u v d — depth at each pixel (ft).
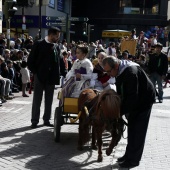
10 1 46.11
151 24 152.46
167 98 49.52
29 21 110.11
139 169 19.12
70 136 26.11
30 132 26.71
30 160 20.45
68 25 69.87
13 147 22.80
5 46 52.49
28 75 44.19
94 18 154.10
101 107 18.02
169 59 76.28
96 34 154.92
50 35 27.66
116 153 21.97
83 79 24.86
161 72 44.06
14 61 48.96
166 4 151.84
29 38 64.03
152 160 21.02
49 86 28.27
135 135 18.99
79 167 19.52
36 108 28.07
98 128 19.06
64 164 19.95
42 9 109.40
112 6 152.87
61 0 127.65
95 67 25.14
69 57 61.00
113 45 68.08
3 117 31.73
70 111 23.54
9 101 40.63
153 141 25.35
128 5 152.15
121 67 17.94
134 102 17.60
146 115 18.86
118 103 17.52
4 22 106.22
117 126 18.42
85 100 21.18
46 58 27.58
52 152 22.09
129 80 17.62
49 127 28.43
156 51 43.96
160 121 32.83
